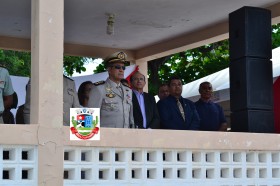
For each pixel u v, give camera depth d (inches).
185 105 296.0
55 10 219.6
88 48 407.5
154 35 385.7
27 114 270.7
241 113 281.9
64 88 276.8
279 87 353.1
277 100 352.5
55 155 213.2
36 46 217.9
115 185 226.8
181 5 323.9
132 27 366.3
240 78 283.3
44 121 212.7
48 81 214.8
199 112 318.3
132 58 422.0
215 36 362.6
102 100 269.4
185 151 241.8
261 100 280.8
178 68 664.4
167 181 236.7
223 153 251.3
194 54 668.1
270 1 320.8
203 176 244.4
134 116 281.1
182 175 242.1
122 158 230.1
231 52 291.6
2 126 205.9
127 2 316.8
